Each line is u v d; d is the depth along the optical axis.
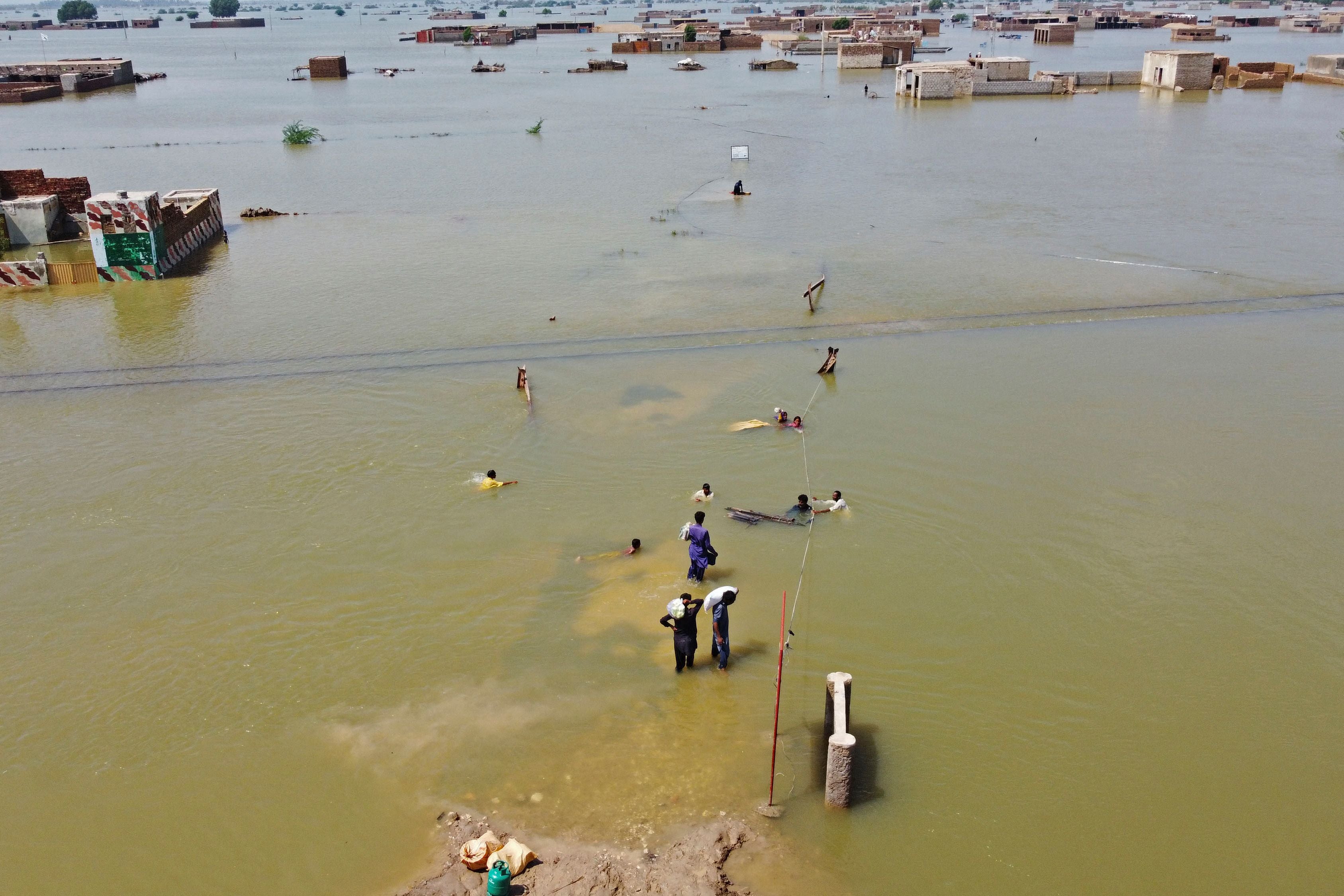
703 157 58.44
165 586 16.52
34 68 108.56
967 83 85.50
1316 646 14.76
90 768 12.65
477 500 19.03
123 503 19.14
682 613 13.82
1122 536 17.58
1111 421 21.98
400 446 21.27
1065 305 29.62
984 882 10.84
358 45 187.38
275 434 21.97
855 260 34.97
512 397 23.61
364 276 34.12
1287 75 93.31
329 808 11.89
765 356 25.98
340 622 15.47
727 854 11.05
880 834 11.39
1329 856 11.27
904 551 17.14
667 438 21.39
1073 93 87.94
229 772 12.50
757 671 14.15
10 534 18.11
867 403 22.97
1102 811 11.82
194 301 31.59
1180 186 46.59
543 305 30.36
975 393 23.50
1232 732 13.10
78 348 27.48
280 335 28.23
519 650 14.71
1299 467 19.88
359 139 69.44
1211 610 15.58
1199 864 11.14
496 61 141.25
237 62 151.38
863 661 14.41
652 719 13.22
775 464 20.17
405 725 13.22
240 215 44.09
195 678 14.27
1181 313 28.86
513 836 11.32
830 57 134.25
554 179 52.09
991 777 12.29
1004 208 42.88
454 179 52.84
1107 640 14.88
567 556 17.16
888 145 61.44
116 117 84.69
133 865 11.24
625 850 11.08
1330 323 27.81
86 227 41.44
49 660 14.72
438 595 16.11
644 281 32.81
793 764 12.37
